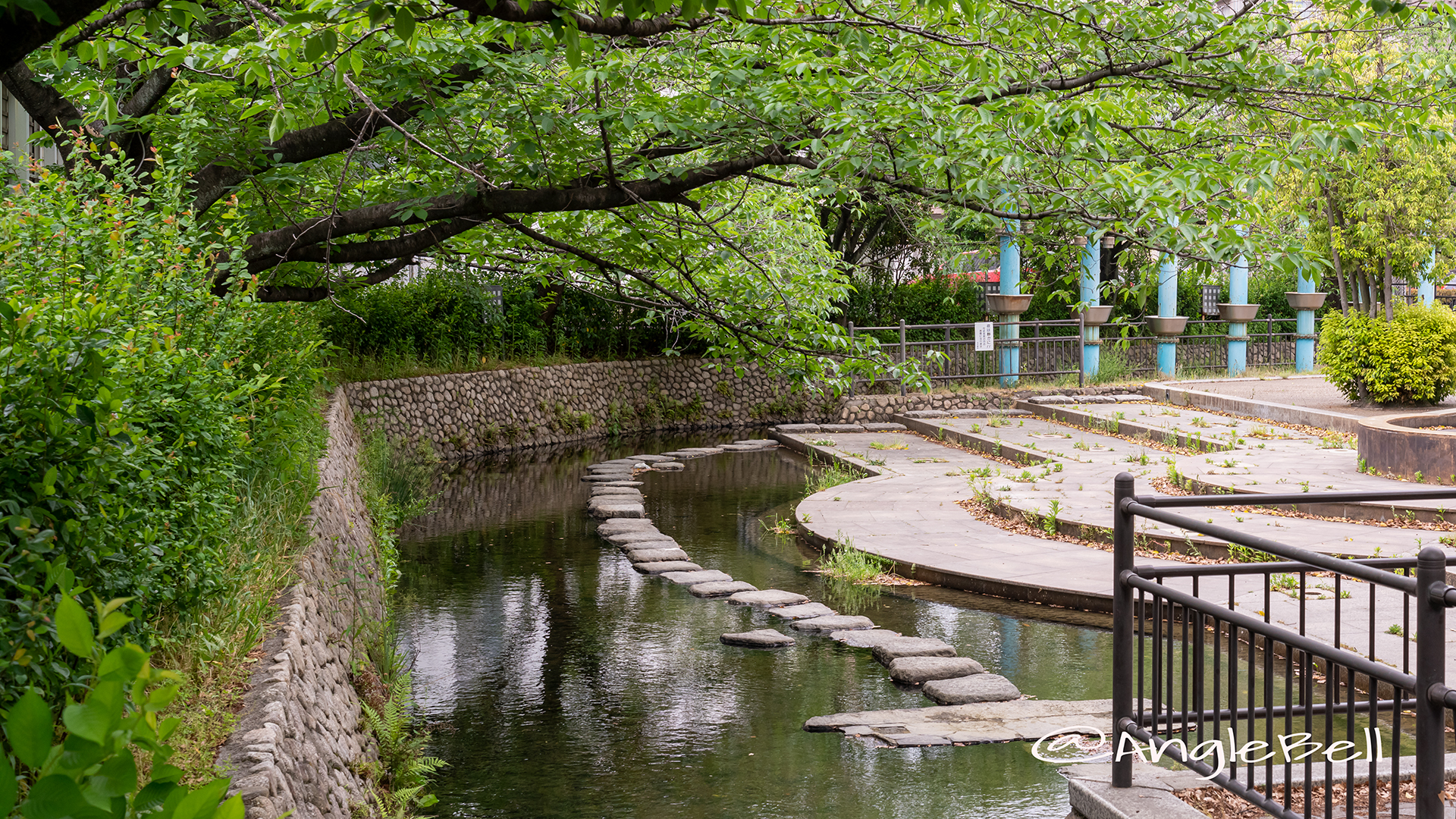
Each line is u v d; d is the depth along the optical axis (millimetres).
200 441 4762
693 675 7727
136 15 6070
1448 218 18656
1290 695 3850
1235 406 22062
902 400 26469
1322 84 7621
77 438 3252
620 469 19297
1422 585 3184
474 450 22031
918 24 7156
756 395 28312
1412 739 5773
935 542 11664
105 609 1397
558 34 3711
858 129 6805
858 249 28172
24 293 3990
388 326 21984
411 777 5605
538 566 11664
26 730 1262
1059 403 24969
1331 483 12789
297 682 4488
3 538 3049
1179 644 8148
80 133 6688
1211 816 4414
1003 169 6344
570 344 26953
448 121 7918
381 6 3666
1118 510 4715
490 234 10789
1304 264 6363
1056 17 6859
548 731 6602
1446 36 10094
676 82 8594
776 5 6672
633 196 8148
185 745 3584
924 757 6016
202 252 6949
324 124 8398
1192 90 7641
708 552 12383
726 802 5496
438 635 8852
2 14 2684
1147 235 6949
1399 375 19016
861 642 8414
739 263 10469
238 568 5199
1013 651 8156
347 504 9320
